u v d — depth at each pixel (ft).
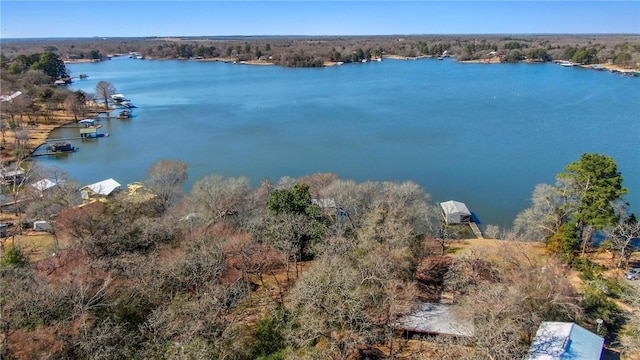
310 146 342.03
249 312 121.29
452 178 271.08
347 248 137.49
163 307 106.73
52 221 181.78
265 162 309.63
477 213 228.02
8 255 135.74
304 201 164.55
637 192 241.55
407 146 335.26
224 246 134.92
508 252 139.74
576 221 173.99
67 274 113.39
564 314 117.80
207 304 107.14
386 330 110.01
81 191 234.38
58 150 343.87
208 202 193.06
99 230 144.97
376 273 121.19
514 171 280.31
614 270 156.76
